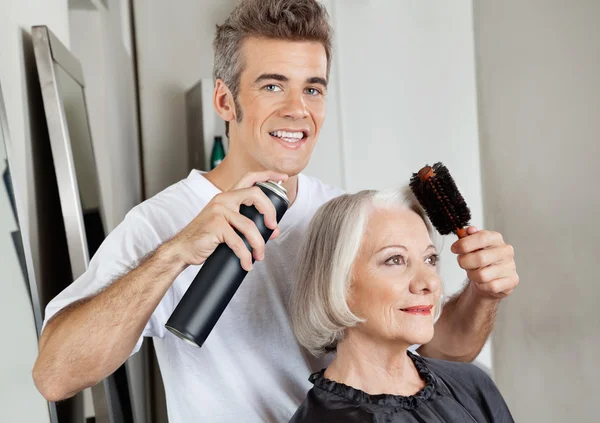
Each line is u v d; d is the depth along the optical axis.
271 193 1.09
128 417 2.22
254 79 1.38
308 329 1.29
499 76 2.68
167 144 3.53
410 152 3.59
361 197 1.26
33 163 1.66
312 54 1.38
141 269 1.13
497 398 1.42
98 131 2.59
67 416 1.68
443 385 1.35
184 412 1.45
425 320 1.22
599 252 2.16
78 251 1.72
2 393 1.19
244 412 1.43
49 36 1.66
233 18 1.42
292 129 1.39
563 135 2.30
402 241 1.22
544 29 2.37
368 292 1.22
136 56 3.51
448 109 3.53
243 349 1.44
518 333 2.60
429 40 3.50
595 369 2.21
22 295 1.32
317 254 1.27
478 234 1.30
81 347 1.17
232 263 1.06
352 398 1.24
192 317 1.04
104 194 2.59
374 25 3.53
